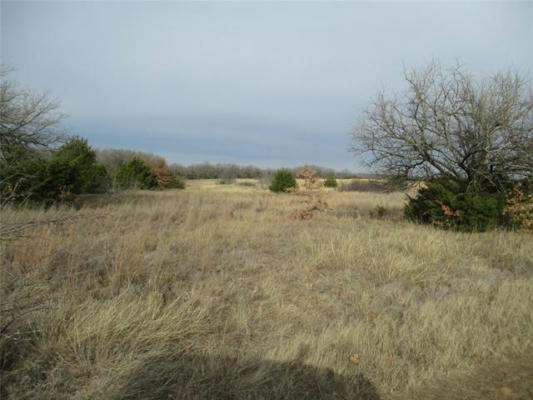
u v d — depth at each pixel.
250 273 5.48
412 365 3.04
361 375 2.90
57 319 3.29
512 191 9.73
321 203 11.72
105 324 3.18
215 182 54.91
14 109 12.12
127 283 4.56
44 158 12.97
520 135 9.00
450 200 9.37
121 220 9.23
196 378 2.70
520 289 4.82
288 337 3.49
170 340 3.29
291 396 2.58
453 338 3.43
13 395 2.36
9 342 2.86
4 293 3.49
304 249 6.88
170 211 10.95
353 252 6.29
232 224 9.20
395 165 11.14
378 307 4.32
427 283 5.21
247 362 2.96
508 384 2.87
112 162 44.16
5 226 3.01
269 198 19.25
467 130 9.72
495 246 7.30
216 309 4.03
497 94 9.32
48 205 11.09
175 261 5.78
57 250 5.66
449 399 2.67
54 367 2.74
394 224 10.40
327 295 4.67
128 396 2.48
